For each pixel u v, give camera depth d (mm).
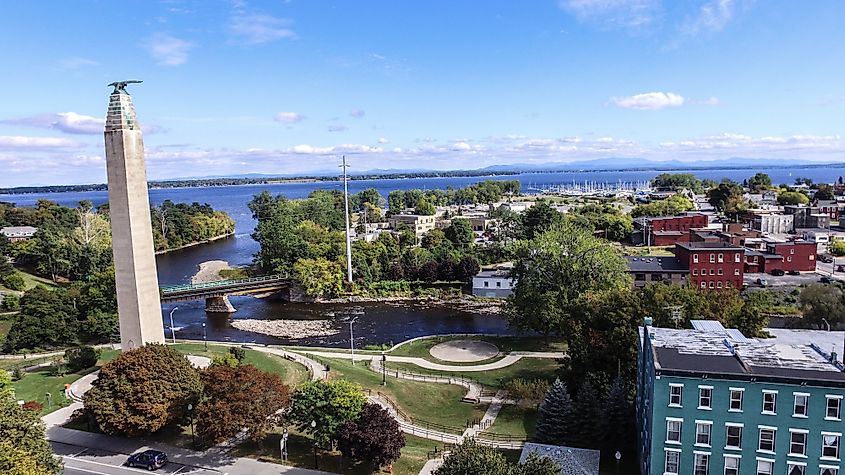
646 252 148625
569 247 79750
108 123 54844
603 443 47312
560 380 54375
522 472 33188
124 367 47156
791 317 89688
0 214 191875
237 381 45000
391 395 60312
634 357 53625
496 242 159375
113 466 43938
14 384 61656
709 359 40594
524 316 77750
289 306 114062
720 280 103688
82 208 180750
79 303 85562
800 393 36688
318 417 43812
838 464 36594
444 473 34781
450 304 112375
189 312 109938
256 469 43688
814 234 154250
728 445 38406
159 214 195875
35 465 37000
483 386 64688
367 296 119062
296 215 180000
